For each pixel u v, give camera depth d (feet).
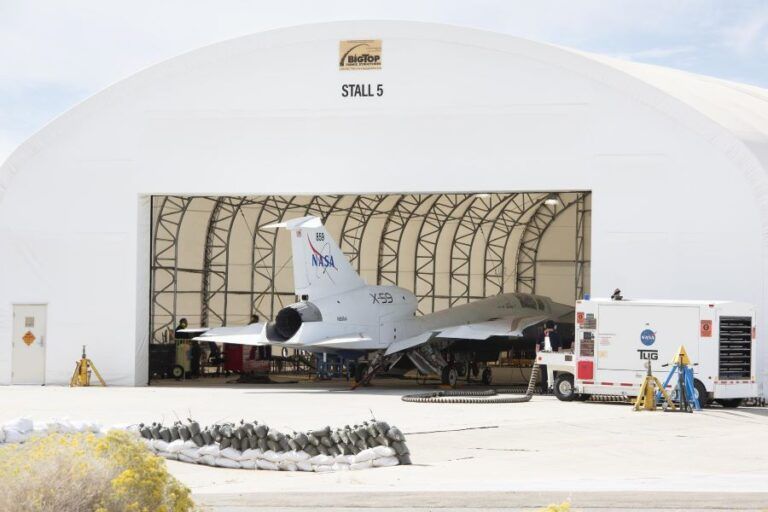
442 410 282.15
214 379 455.63
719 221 329.52
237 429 195.52
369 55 367.66
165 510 113.60
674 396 287.48
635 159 340.80
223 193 378.32
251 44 376.07
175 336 446.60
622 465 182.39
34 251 388.78
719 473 172.04
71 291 385.91
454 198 540.52
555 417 261.85
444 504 139.74
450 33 360.48
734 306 290.97
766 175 321.93
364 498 145.18
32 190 389.80
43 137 389.19
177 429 204.44
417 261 579.89
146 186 383.04
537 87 352.49
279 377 478.18
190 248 479.41
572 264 601.62
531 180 352.08
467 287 604.08
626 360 298.15
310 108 371.56
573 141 348.18
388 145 365.20
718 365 286.87
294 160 372.58
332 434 190.19
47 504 108.47
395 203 527.81
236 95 377.30
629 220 340.39
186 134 380.78
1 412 275.59
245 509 139.33
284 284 530.27
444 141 360.69
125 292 382.42
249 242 508.53
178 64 380.99
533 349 531.50
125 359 381.19
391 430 184.14
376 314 387.34
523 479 165.27
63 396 331.16
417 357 407.03
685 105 334.44
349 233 533.96
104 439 120.16
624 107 342.85
